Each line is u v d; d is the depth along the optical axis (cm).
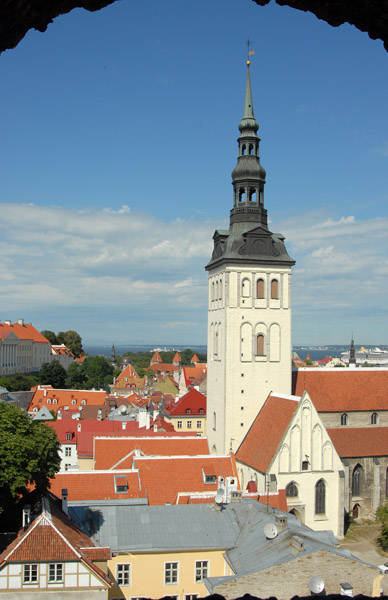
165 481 7119
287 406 8012
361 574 4050
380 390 9256
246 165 9125
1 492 4628
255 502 5562
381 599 2744
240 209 9175
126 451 8175
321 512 7656
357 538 7688
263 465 7625
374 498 8512
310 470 7606
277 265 9000
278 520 4669
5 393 16712
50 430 5094
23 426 4784
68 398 16600
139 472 7125
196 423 13212
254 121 9156
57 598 4019
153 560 4731
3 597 3972
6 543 4309
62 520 4644
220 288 9194
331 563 4034
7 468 4469
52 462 4981
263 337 8931
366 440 8731
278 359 8931
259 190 9181
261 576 3956
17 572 4006
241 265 8894
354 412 8938
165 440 8419
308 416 7656
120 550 4675
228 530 5041
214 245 9556
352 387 9200
